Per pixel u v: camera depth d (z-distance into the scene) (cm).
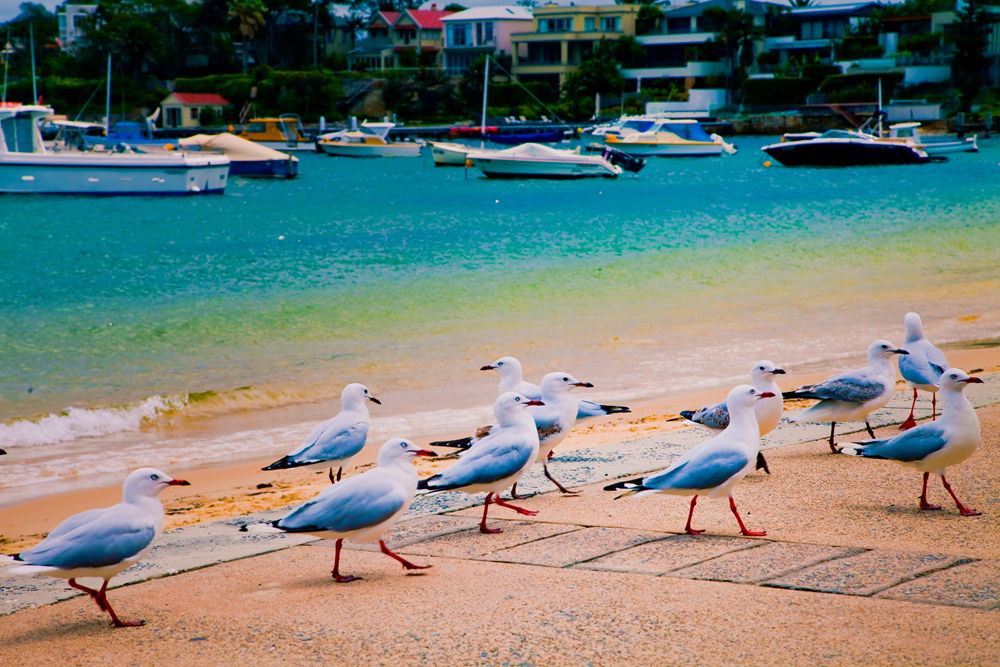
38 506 1063
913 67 11038
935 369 1079
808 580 614
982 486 826
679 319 2177
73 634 604
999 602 562
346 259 3192
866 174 6775
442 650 543
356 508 659
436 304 2372
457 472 742
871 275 2777
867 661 499
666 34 12244
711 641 533
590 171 6712
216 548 779
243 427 1409
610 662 515
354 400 1021
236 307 2338
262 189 6112
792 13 12444
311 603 632
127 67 12800
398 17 13762
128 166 5134
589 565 675
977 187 5547
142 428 1403
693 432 1138
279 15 14012
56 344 1945
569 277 2756
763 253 3183
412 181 6750
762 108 11344
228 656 555
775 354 1791
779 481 874
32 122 5047
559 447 1152
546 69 12444
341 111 12325
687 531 739
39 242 3675
